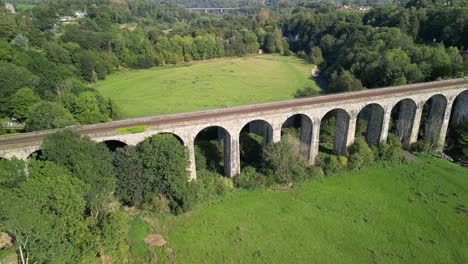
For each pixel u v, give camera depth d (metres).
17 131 55.59
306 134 57.78
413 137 64.81
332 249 40.22
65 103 60.34
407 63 82.69
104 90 105.69
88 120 59.25
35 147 41.78
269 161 53.53
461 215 46.28
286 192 51.72
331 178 55.72
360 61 100.94
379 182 54.69
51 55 97.12
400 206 48.50
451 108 67.19
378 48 103.38
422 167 59.12
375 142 63.50
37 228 26.19
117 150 44.88
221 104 91.88
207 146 60.22
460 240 41.72
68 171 37.66
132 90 107.00
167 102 93.81
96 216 35.25
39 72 73.56
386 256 39.12
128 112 83.50
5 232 31.84
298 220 45.31
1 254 28.89
